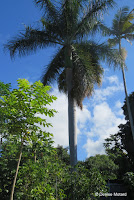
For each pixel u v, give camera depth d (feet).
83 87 34.83
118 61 40.57
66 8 37.06
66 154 77.82
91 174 23.84
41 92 15.71
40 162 23.52
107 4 37.24
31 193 19.42
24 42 40.32
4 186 22.02
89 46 42.47
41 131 16.38
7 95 16.29
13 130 15.57
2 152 24.20
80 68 36.29
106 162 72.64
